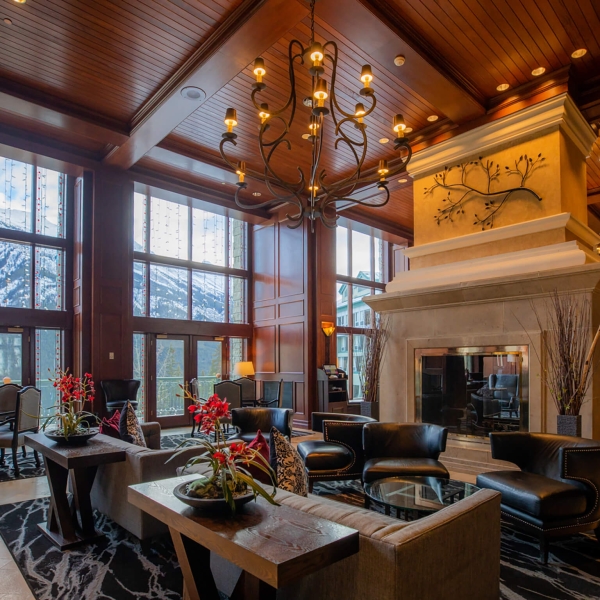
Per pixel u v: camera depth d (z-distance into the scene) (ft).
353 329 33.30
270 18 12.24
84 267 22.08
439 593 5.60
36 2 12.11
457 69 14.73
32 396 17.01
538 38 13.41
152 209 27.14
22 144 19.57
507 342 14.99
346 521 5.82
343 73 15.33
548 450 11.09
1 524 11.36
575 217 15.31
